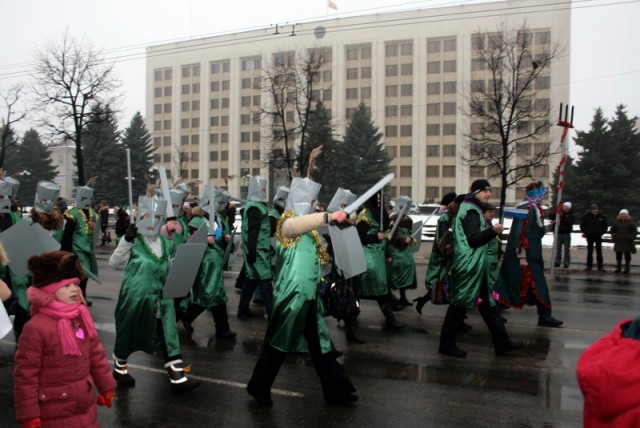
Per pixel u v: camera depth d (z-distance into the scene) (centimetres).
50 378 329
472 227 649
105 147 4869
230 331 796
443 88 6956
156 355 697
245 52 7719
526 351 707
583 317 923
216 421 480
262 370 510
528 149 5072
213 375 612
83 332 343
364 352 707
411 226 998
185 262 536
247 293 920
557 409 506
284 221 504
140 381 590
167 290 530
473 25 6712
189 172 8200
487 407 511
